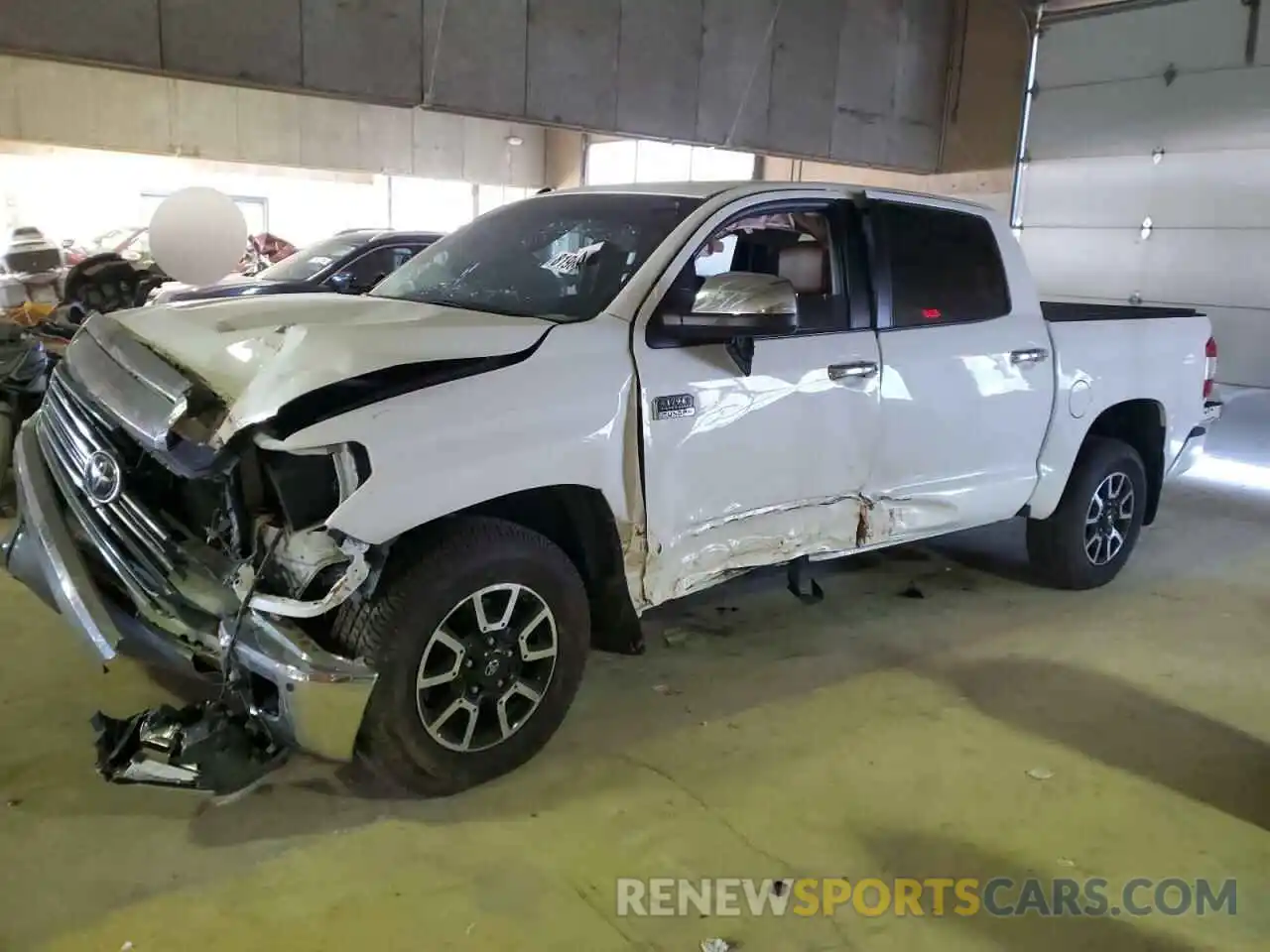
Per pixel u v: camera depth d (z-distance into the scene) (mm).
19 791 3096
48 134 16391
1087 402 5027
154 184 18859
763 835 3088
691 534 3604
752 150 10883
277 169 20156
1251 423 9906
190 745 3025
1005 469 4742
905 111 12188
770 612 4969
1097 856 3078
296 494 2807
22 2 6668
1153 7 10305
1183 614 5242
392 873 2812
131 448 3193
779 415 3762
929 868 2977
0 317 7750
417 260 4363
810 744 3660
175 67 7320
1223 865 3064
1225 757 3725
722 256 4109
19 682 3783
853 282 4109
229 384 2898
